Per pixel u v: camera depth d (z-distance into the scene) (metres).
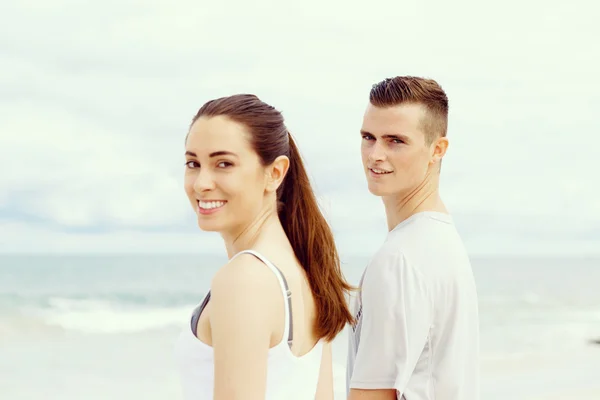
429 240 4.17
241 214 3.05
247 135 3.02
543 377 20.97
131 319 33.25
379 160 4.27
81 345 27.05
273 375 2.92
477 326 4.30
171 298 40.16
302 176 3.32
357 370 4.14
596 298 40.47
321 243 3.29
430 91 4.27
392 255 4.13
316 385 3.28
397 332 4.04
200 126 3.03
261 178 3.09
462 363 4.14
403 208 4.36
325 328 3.26
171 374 22.47
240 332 2.76
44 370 23.09
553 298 40.75
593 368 22.25
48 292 40.16
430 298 4.08
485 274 54.44
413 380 4.13
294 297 3.00
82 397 20.08
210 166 3.02
